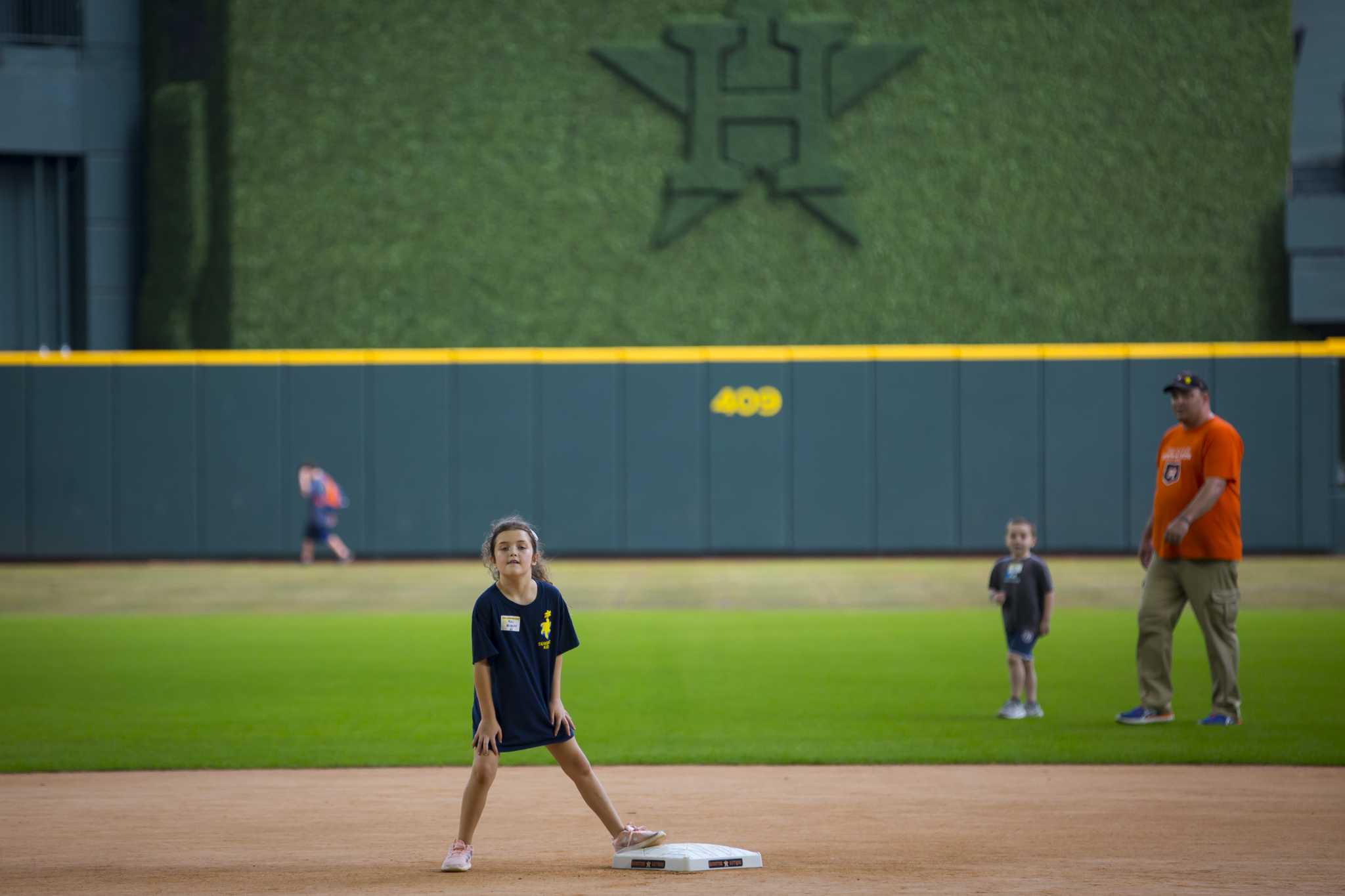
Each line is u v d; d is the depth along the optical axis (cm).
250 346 10350
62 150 10806
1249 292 10350
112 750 3428
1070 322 10381
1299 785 2912
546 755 3359
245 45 10406
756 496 9719
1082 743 3431
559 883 2070
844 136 10462
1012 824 2545
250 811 2739
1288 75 10362
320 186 10412
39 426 9650
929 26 10462
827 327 10425
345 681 4597
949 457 9681
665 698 4231
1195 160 10394
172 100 10612
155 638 5766
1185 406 3591
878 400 9700
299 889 2047
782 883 2059
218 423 9719
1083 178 10400
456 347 10431
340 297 10400
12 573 8981
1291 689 4272
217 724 3809
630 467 9725
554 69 10494
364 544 9731
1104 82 10400
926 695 4266
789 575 8581
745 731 3653
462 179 10469
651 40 10519
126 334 10869
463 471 9744
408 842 2444
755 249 10469
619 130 10488
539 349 10206
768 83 10444
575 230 10481
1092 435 9619
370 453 9756
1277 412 9481
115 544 9675
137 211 10938
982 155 10425
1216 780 2975
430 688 4456
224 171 10456
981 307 10400
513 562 2081
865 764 3203
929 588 7788
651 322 10444
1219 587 3628
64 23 10850
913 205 10438
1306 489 9456
